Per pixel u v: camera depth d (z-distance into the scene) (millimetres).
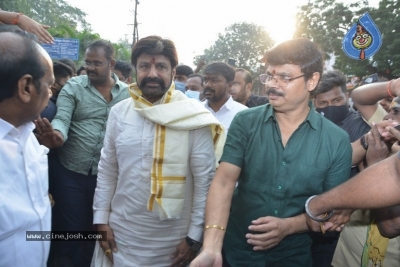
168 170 1876
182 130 1908
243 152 1705
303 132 1618
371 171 1240
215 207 1633
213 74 3371
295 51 1488
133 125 1954
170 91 1997
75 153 2951
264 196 1659
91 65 2947
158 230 1977
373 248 1868
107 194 2127
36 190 1383
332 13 21906
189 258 2008
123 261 2029
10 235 1255
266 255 1769
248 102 4488
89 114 2973
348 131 2465
